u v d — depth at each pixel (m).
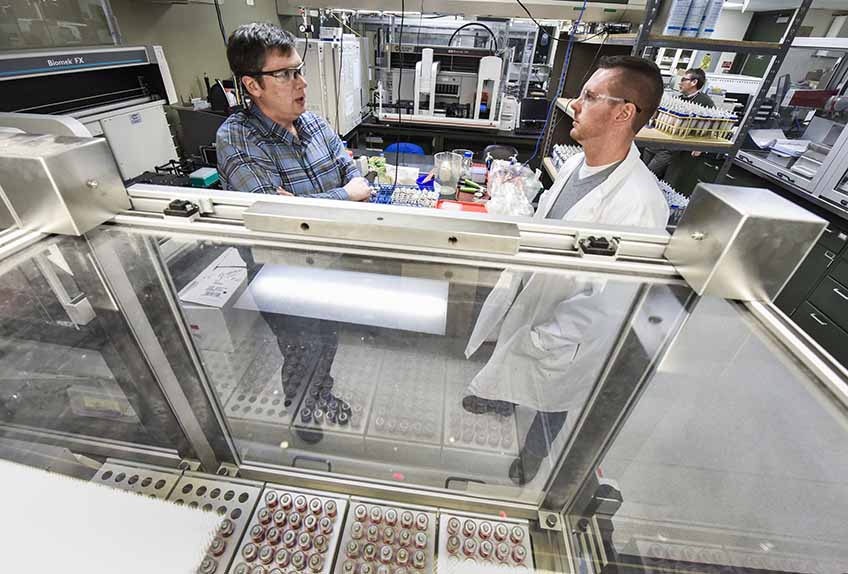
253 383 1.01
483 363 1.04
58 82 1.52
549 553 0.68
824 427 0.47
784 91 2.77
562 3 1.60
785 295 2.46
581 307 0.76
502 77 3.08
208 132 2.38
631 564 0.65
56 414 0.67
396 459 0.86
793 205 0.45
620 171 1.24
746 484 0.59
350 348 1.13
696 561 0.63
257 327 1.05
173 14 2.48
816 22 2.97
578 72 2.49
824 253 2.25
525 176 2.05
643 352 0.65
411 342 1.10
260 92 1.27
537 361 0.94
